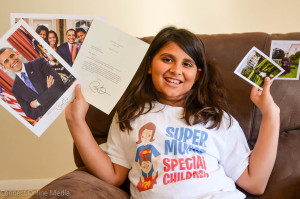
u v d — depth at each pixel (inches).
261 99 35.4
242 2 58.8
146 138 35.4
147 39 41.6
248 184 34.9
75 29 33.2
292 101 38.5
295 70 37.6
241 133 37.1
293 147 37.4
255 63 35.6
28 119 32.2
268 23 59.6
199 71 38.4
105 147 37.7
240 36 40.5
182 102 38.9
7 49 31.4
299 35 39.1
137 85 39.2
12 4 57.1
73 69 33.5
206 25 59.9
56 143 64.7
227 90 39.3
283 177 35.6
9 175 65.4
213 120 36.8
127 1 58.6
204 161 34.2
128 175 35.9
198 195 32.0
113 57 34.0
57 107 33.2
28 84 32.2
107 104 34.4
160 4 59.0
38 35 32.2
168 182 32.5
